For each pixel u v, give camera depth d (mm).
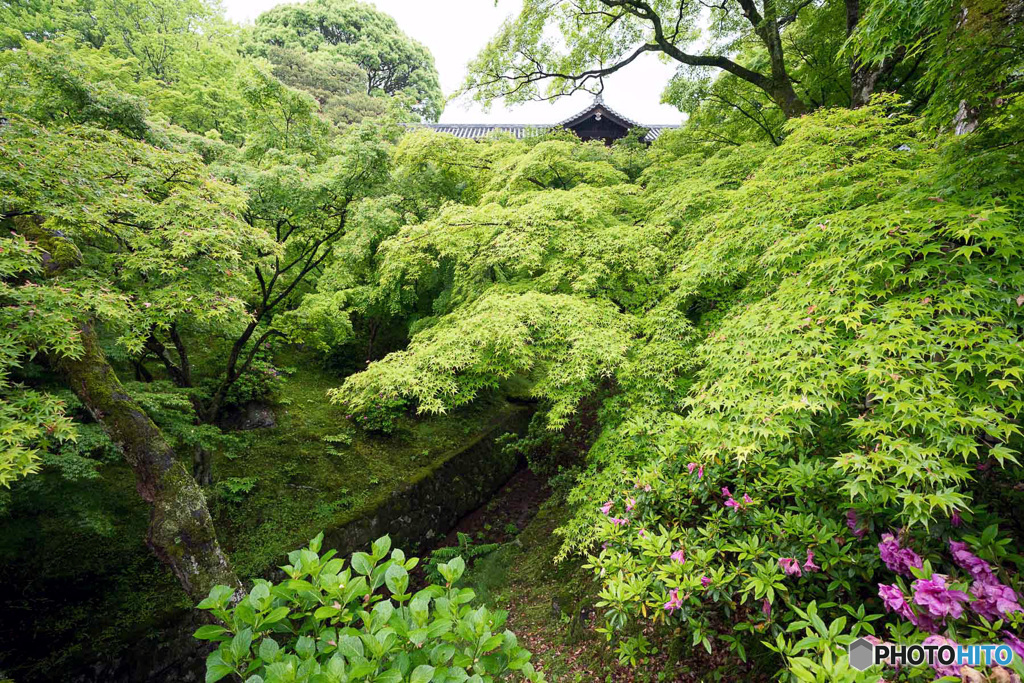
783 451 2697
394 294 9125
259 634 1387
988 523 2381
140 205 4469
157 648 4836
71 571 5051
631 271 5242
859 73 7328
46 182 3949
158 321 4555
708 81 9766
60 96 6320
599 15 9234
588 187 6492
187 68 14688
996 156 2521
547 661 4422
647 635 3971
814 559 2449
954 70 2594
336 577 1502
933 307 2256
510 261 5398
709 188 5570
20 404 3076
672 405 4051
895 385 2094
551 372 4461
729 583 2512
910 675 1811
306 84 21703
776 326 2865
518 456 10195
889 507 2318
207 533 4227
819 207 3561
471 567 6984
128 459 4113
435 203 8992
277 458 7652
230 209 5344
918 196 2795
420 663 1447
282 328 8109
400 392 4762
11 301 3346
